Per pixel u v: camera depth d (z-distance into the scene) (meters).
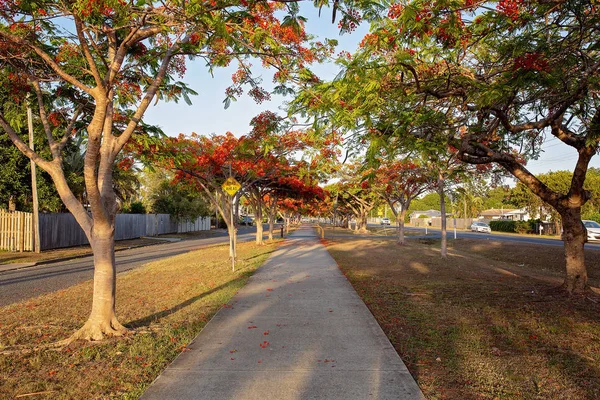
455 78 6.87
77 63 7.18
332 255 17.89
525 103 7.62
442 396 3.87
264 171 17.38
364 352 5.02
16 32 6.25
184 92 8.34
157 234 40.25
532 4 6.37
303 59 7.30
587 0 6.05
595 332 5.68
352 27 5.81
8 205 24.34
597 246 21.95
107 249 5.88
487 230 47.09
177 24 6.11
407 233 42.66
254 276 11.57
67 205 6.07
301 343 5.38
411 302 7.96
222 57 7.14
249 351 5.07
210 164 15.73
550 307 7.08
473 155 8.96
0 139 20.75
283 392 3.89
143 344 5.37
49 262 17.73
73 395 3.93
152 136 9.05
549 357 4.88
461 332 5.90
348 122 6.13
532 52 6.28
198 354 4.97
